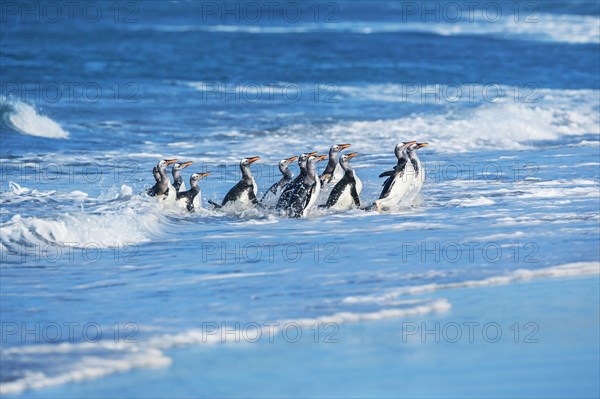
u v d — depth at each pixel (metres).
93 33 126.12
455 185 38.66
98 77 85.56
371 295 21.33
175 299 21.42
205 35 126.00
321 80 87.75
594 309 20.22
